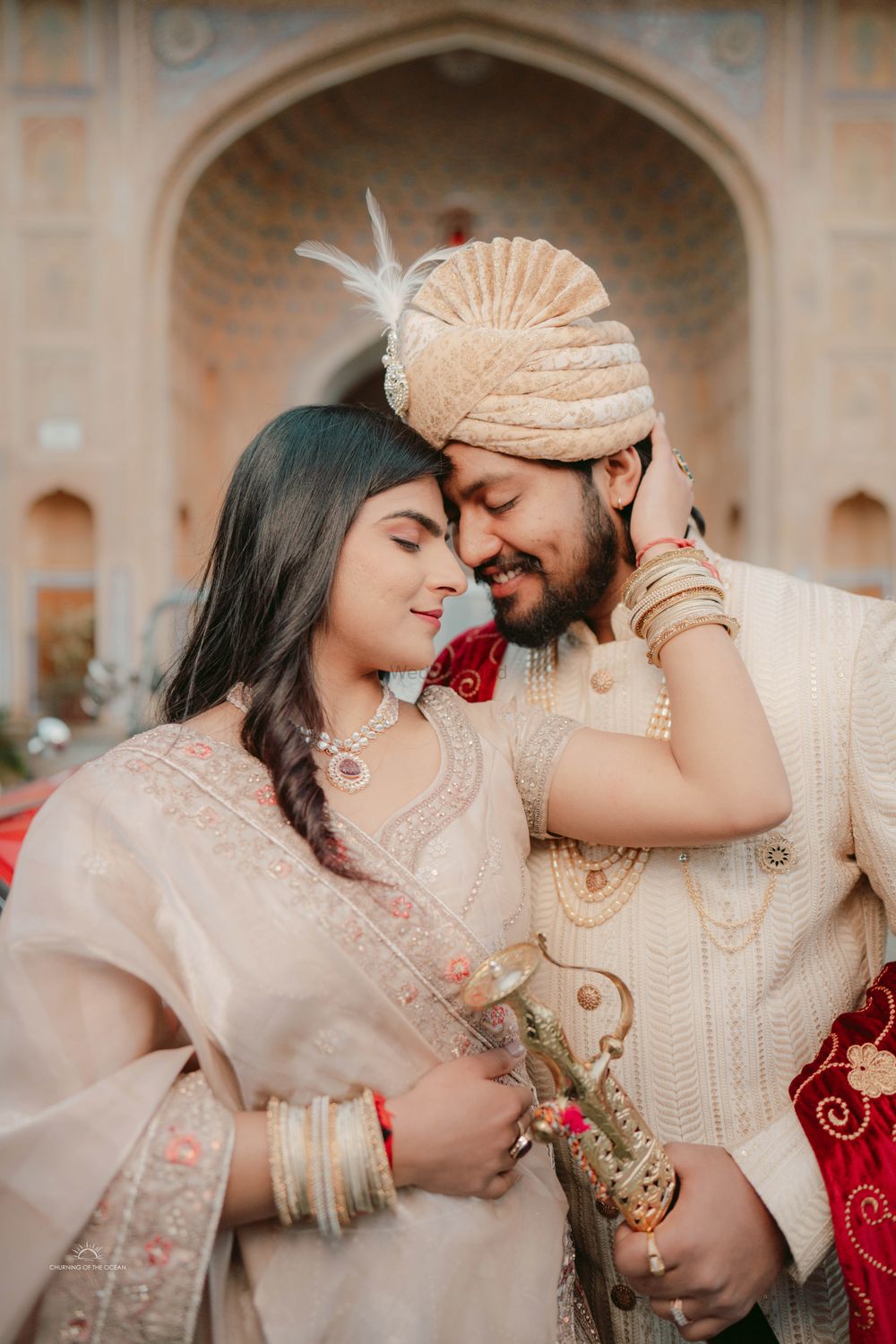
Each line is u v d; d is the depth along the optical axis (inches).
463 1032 34.4
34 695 353.1
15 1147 29.8
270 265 404.5
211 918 32.2
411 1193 32.5
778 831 40.6
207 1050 31.9
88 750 320.5
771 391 350.9
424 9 332.8
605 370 40.5
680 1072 40.0
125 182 338.6
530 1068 43.3
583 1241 42.5
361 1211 31.6
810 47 339.3
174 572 363.9
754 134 342.6
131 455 341.4
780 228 343.9
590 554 42.2
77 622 350.9
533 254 41.1
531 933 43.3
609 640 47.7
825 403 347.3
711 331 404.8
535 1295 33.4
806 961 41.6
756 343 352.8
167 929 32.5
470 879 34.7
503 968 29.9
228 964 31.8
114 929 32.1
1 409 341.4
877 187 343.9
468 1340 31.9
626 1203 33.1
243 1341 31.9
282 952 31.6
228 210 380.2
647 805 36.7
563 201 401.4
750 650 42.9
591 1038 41.3
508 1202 34.4
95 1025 32.1
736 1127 39.4
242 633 37.9
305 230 400.8
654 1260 32.7
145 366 345.1
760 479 353.4
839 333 346.0
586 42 337.1
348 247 405.4
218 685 39.0
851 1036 38.6
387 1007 32.4
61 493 355.3
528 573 42.8
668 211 394.3
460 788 36.8
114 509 341.7
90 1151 29.8
